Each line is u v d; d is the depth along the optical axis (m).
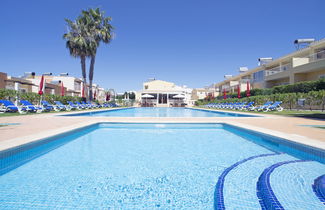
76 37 19.31
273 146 4.88
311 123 7.57
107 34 21.45
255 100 19.56
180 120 8.80
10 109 11.49
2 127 6.11
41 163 3.67
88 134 6.62
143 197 2.41
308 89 15.19
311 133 5.20
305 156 3.95
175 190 2.61
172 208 2.15
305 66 17.66
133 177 3.04
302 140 4.26
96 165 3.58
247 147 4.96
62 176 3.05
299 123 7.57
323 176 2.98
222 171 3.29
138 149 4.72
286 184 2.74
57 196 2.41
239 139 5.94
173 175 3.12
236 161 3.82
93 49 20.56
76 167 3.47
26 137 4.41
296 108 15.24
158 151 4.55
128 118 9.53
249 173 3.18
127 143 5.35
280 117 10.24
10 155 3.48
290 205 2.18
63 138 5.32
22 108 12.09
